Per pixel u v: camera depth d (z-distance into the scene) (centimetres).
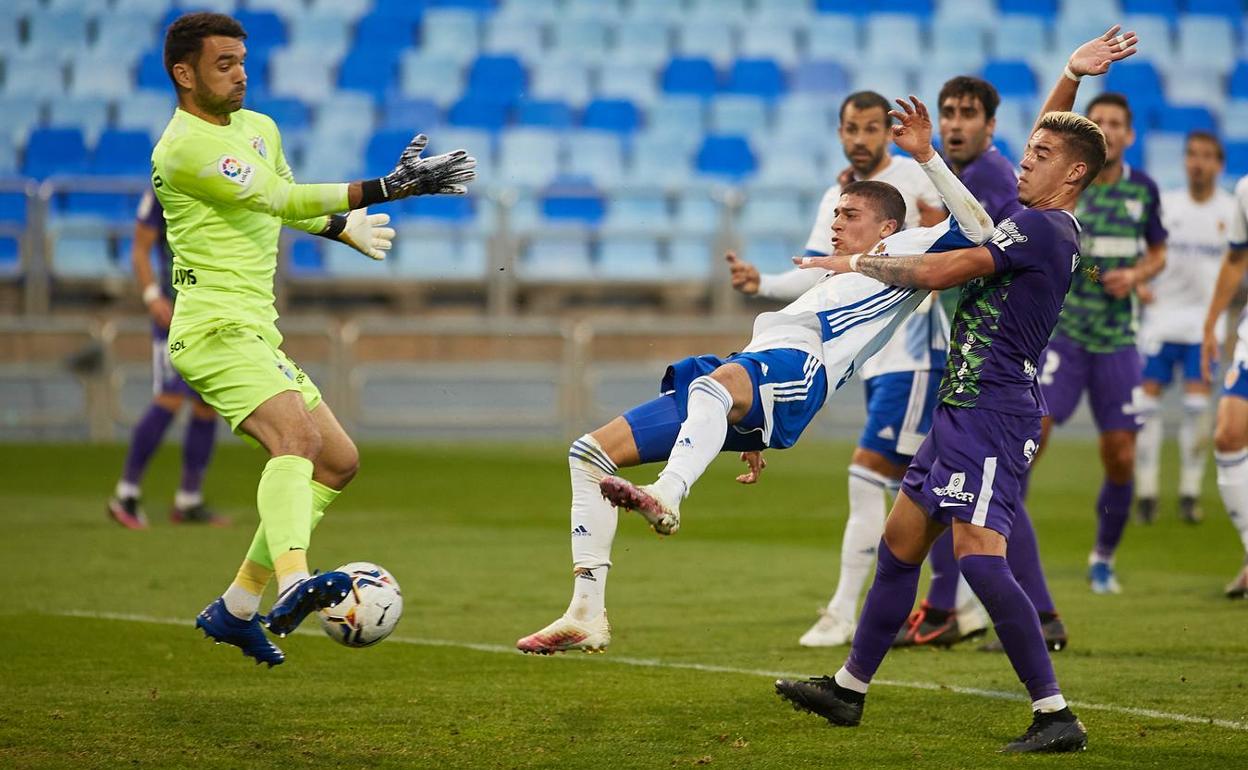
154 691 1931
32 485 4256
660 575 2961
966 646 2350
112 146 6419
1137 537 3566
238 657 2155
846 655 2212
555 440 5638
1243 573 2731
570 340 5691
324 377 5519
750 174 6956
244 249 1873
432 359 5647
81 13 7025
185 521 3588
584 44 7431
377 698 1905
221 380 1825
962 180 2302
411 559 3097
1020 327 1700
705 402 1677
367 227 2047
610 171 6831
